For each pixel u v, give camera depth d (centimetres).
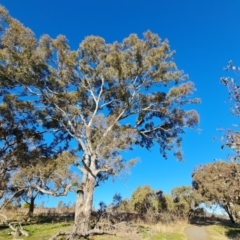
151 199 4056
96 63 2211
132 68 2023
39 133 2325
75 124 2222
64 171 1784
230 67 556
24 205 3756
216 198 3259
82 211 1798
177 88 2111
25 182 1980
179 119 2323
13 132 2223
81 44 2169
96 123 2044
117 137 1862
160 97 2195
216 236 2464
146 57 2034
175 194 4503
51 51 2053
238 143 541
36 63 1891
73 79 2244
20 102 2059
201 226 3344
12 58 1794
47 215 2848
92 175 1917
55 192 1820
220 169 628
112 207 2264
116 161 1789
